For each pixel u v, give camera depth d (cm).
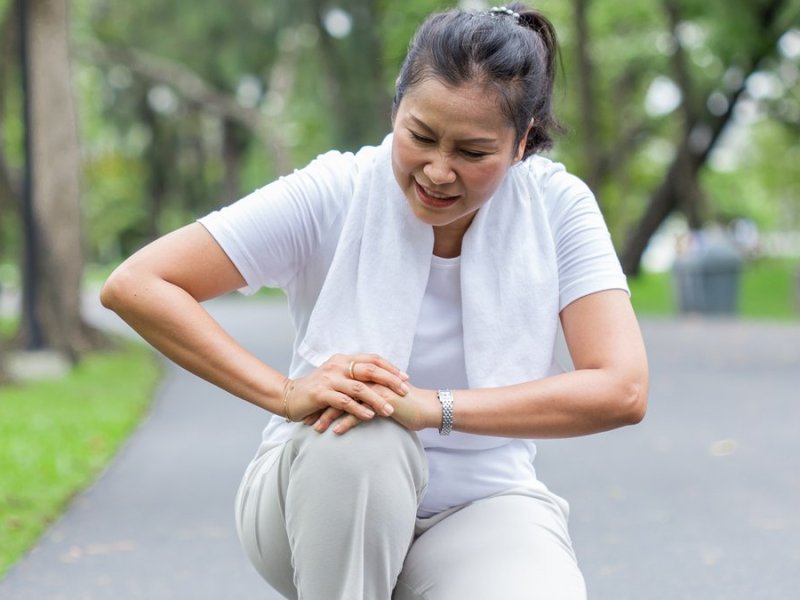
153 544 553
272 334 1852
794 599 460
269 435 290
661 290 2959
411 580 269
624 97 3706
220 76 2891
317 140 3706
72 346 1368
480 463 283
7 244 3912
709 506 625
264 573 282
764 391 1088
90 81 3200
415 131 248
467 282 269
